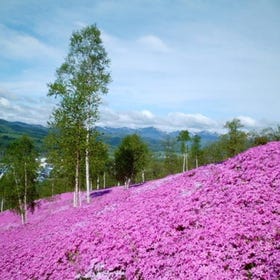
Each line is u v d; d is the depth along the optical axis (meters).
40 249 19.48
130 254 13.10
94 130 40.47
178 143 108.62
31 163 53.91
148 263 11.73
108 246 14.80
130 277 11.70
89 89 38.78
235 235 11.01
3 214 73.31
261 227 10.88
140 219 16.42
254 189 14.18
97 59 40.91
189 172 24.00
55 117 39.78
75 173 43.19
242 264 9.46
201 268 9.94
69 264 15.41
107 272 12.83
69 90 39.34
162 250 12.23
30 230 28.95
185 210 15.08
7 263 19.64
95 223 19.53
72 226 22.03
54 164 42.56
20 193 53.12
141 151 72.75
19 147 54.66
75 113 39.56
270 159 17.34
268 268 8.76
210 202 15.11
